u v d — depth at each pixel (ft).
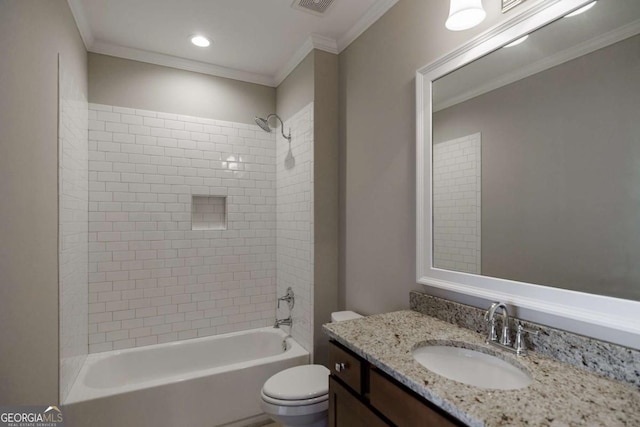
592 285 3.27
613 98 3.14
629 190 3.01
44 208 4.62
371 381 3.72
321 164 7.72
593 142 3.28
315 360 7.63
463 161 4.68
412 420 3.15
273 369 7.27
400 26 5.91
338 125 7.89
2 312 3.34
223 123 9.24
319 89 7.67
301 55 8.19
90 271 7.72
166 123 8.57
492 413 2.51
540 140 3.76
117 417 5.92
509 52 4.09
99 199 7.83
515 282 3.94
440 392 2.84
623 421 2.39
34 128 4.25
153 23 7.03
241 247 9.41
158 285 8.44
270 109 9.82
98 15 6.73
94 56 7.82
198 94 8.95
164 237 8.52
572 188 3.46
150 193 8.38
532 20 3.78
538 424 2.37
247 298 9.47
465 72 4.65
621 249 3.06
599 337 3.19
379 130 6.43
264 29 7.26
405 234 5.74
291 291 8.80
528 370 3.23
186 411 6.44
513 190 4.03
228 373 6.82
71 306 6.10
